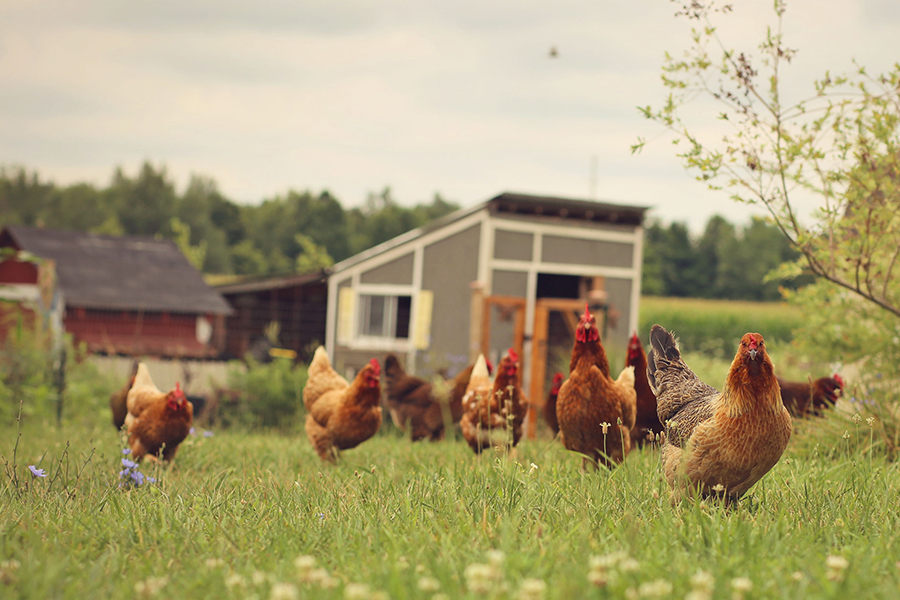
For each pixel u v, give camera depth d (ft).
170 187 305.53
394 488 15.47
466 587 8.89
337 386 23.85
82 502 14.37
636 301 59.11
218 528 12.07
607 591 8.32
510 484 14.14
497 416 21.83
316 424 23.39
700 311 116.67
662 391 15.01
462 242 55.88
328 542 11.49
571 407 17.78
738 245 246.88
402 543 10.94
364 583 9.17
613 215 58.08
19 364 41.09
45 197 315.17
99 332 82.58
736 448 12.64
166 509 13.44
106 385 45.44
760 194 20.34
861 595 8.68
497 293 54.34
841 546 11.32
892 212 20.88
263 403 48.34
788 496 14.15
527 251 55.36
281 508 13.85
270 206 308.81
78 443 26.40
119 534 11.69
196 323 87.66
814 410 24.61
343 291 64.85
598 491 13.87
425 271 58.44
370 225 286.87
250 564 10.24
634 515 12.26
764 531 11.44
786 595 8.36
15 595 8.70
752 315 112.27
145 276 91.76
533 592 7.66
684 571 9.50
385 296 61.62
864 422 21.08
